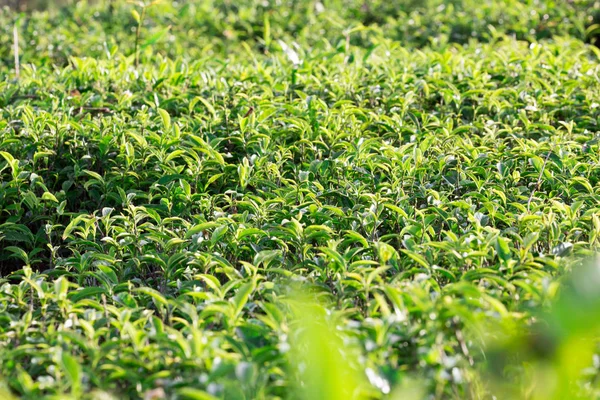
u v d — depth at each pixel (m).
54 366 2.46
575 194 3.90
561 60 6.16
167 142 4.37
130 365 2.49
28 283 3.07
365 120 5.06
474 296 2.57
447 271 2.88
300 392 2.22
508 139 4.92
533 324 2.55
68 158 4.57
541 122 5.05
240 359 2.44
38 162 4.50
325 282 3.21
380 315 2.75
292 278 2.94
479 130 5.01
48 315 2.91
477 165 4.16
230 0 10.28
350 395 1.95
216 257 3.25
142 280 3.50
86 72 5.87
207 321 2.72
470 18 8.96
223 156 4.60
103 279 3.16
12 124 4.86
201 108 5.24
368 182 4.06
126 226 3.68
